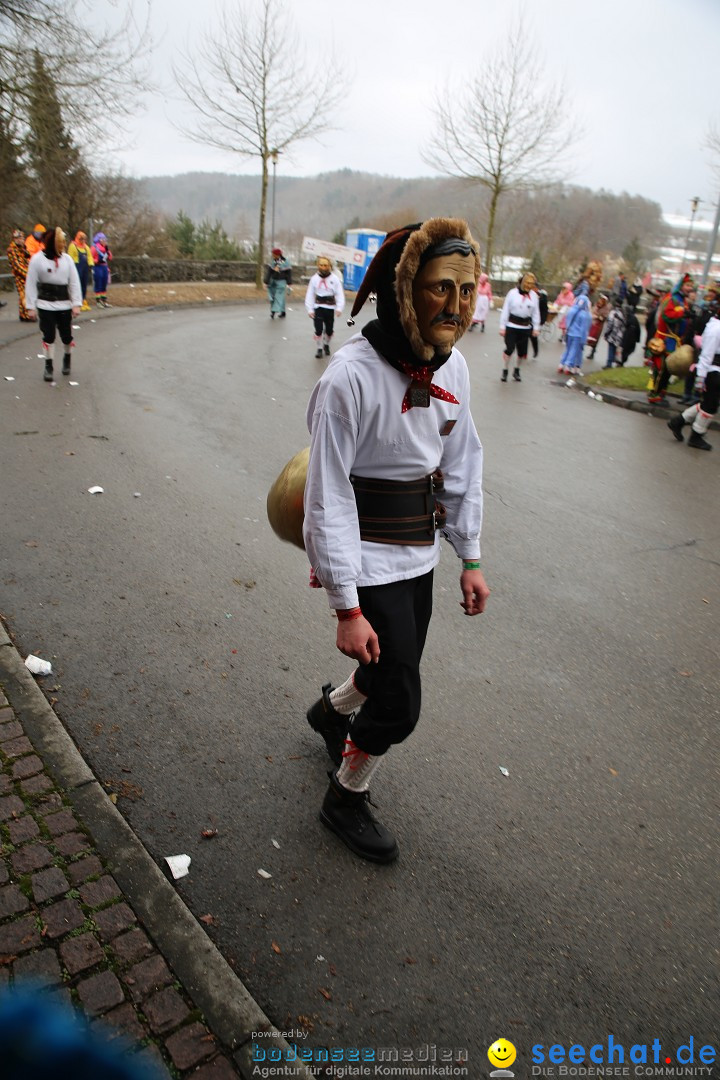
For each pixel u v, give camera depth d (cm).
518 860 265
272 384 1041
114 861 241
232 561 471
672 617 455
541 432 927
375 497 224
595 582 496
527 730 338
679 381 1288
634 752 329
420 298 198
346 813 263
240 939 226
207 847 258
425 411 218
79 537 487
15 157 1900
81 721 313
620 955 232
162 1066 185
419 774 304
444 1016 210
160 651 368
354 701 283
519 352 1288
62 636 373
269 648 379
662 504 672
